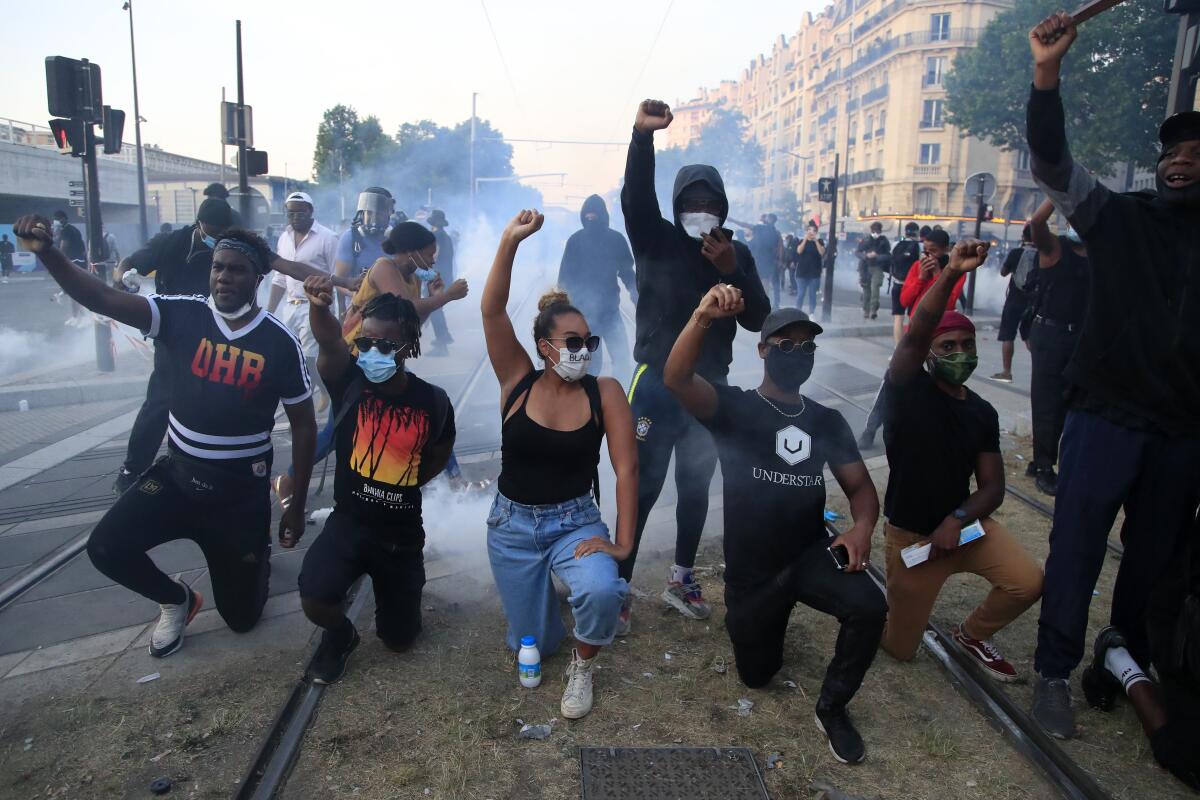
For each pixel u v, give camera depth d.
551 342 2.81
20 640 3.29
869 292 14.60
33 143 35.62
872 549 4.34
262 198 11.19
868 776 2.59
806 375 2.85
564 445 2.87
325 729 2.74
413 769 2.52
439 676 3.08
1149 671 3.06
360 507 2.97
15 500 4.89
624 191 3.27
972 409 3.10
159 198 52.50
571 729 2.77
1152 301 2.74
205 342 3.06
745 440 2.86
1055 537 2.96
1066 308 5.04
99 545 2.99
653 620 3.56
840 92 53.19
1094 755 2.73
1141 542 2.90
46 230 2.78
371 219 6.52
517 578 2.97
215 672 3.08
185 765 2.54
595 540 2.86
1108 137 21.09
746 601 2.88
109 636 3.34
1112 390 2.83
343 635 3.02
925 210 43.28
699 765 2.59
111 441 6.23
